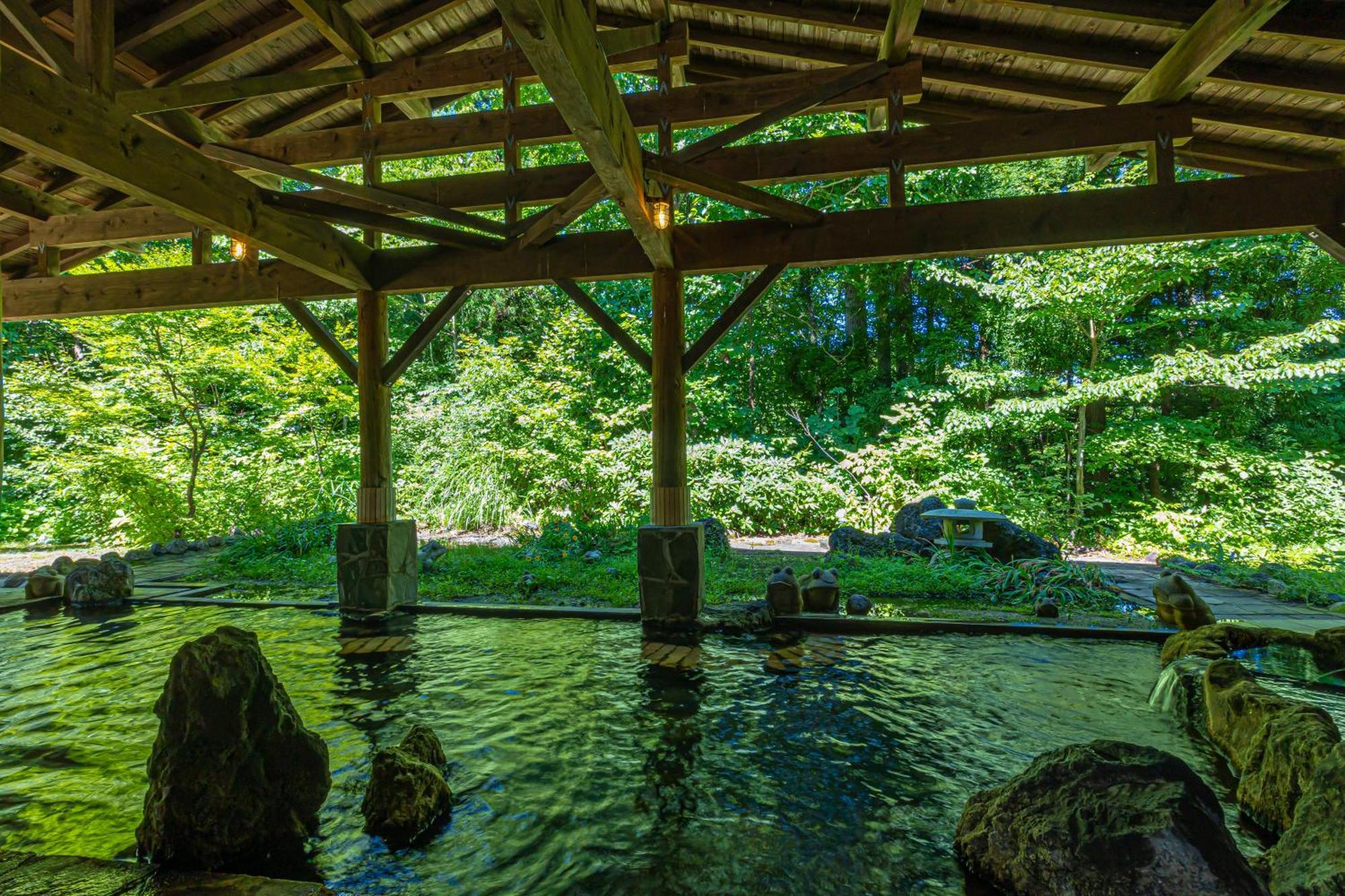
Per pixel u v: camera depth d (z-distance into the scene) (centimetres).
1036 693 366
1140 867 167
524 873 208
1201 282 1100
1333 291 1050
